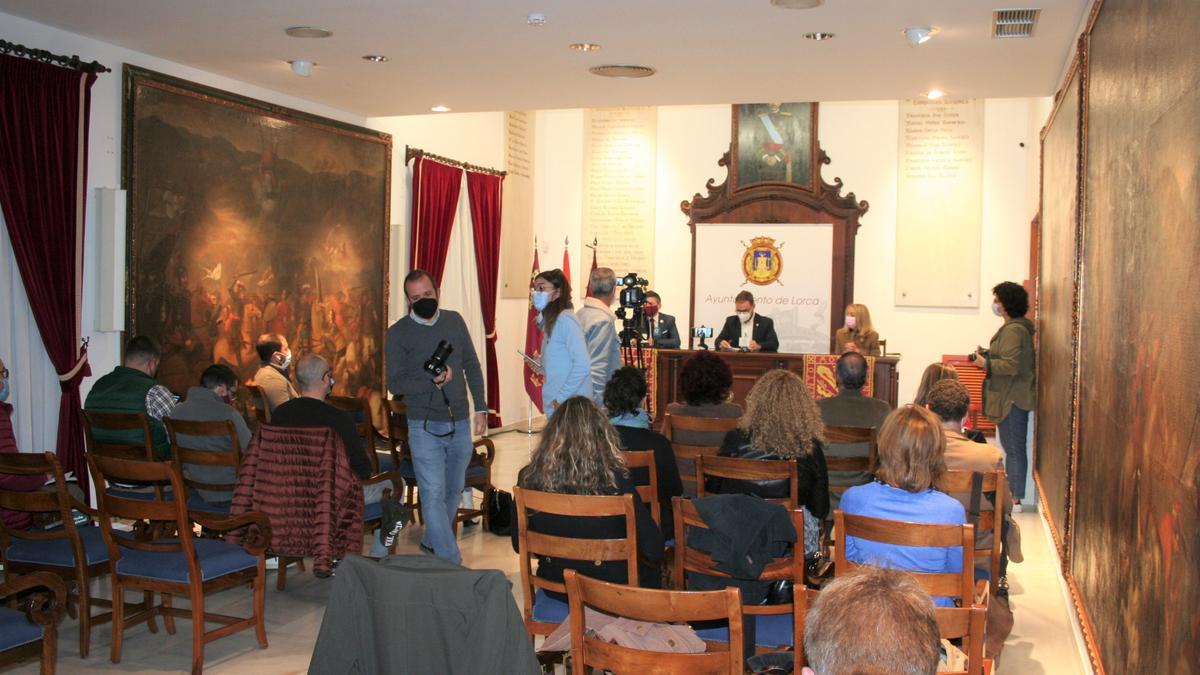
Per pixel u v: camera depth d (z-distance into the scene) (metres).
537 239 13.70
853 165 13.03
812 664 1.50
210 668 4.53
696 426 5.22
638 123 13.61
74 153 6.57
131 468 4.36
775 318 13.16
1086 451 4.35
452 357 5.73
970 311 12.79
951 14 5.81
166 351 7.46
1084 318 4.58
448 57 7.14
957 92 8.05
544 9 5.85
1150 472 2.70
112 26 6.49
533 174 13.51
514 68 7.43
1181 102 2.38
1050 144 7.20
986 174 12.72
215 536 5.70
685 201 13.46
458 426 5.79
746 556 3.46
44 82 6.34
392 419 6.75
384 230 10.01
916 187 12.87
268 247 8.48
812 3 5.62
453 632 2.53
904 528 3.24
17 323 6.39
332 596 2.61
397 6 5.85
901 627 1.43
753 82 7.75
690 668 2.56
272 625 5.12
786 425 4.30
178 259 7.55
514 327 13.05
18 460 4.43
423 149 10.83
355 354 9.65
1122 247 3.34
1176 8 2.47
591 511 3.52
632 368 4.70
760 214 13.20
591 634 2.97
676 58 7.02
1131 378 3.07
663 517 4.47
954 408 4.87
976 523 4.30
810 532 4.17
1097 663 3.71
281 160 8.57
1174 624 2.32
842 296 12.97
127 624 4.69
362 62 7.34
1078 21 5.87
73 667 4.49
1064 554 5.21
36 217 6.35
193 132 7.64
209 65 7.59
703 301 13.36
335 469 5.02
